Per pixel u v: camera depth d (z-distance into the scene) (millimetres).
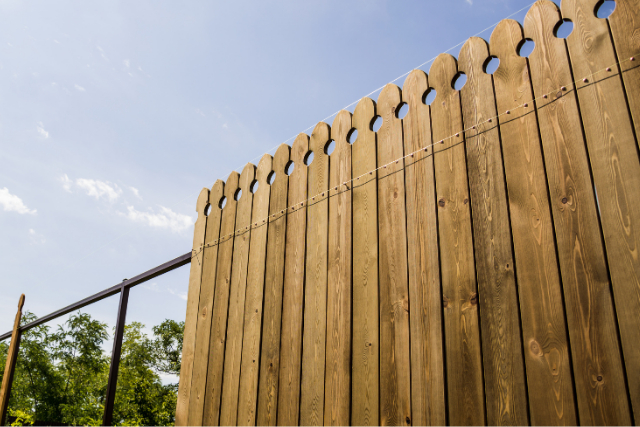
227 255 2635
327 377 1860
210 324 2557
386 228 1856
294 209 2322
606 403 1163
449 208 1666
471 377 1438
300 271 2156
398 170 1892
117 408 10242
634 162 1268
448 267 1604
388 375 1657
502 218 1512
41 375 12086
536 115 1520
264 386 2107
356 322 1833
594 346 1223
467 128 1702
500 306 1437
